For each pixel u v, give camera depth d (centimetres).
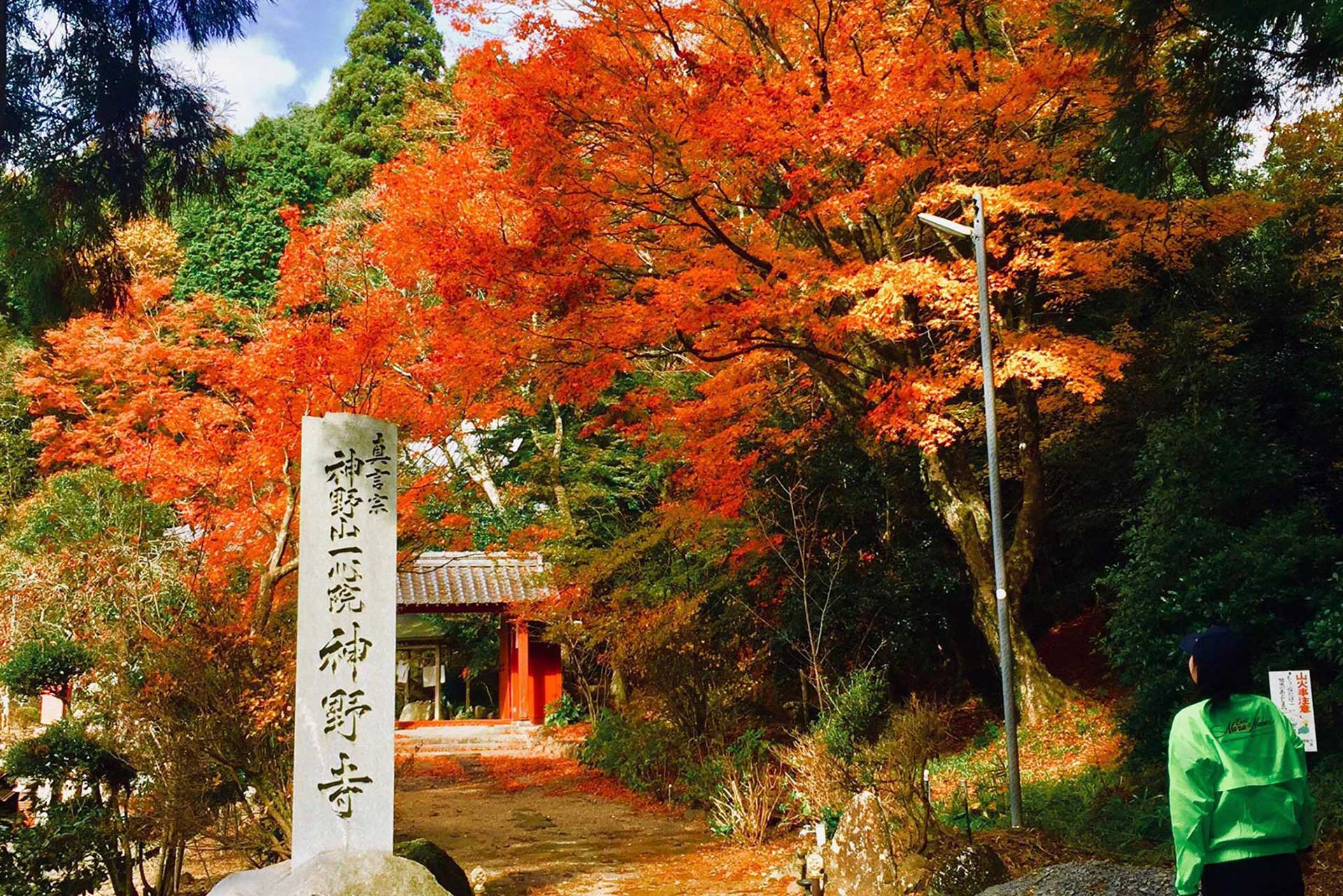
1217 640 418
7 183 784
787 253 1357
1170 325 1498
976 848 865
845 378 1485
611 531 2477
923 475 1620
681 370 2258
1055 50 1262
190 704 921
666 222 1362
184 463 1402
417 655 2898
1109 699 1523
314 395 1280
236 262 3028
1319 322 1400
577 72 1170
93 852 916
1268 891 393
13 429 2428
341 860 752
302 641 782
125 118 784
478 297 1399
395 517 815
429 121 2202
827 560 1703
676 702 1641
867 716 1332
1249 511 1170
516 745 2503
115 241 848
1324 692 973
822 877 881
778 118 1197
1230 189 1783
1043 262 1267
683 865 1128
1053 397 1670
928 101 1270
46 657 1019
